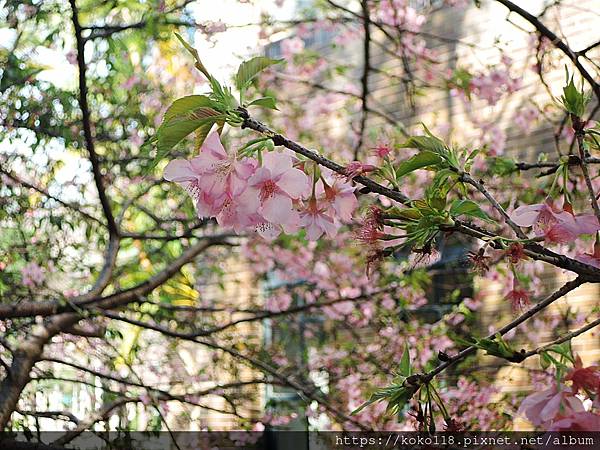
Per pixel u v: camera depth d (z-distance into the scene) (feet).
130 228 17.71
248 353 18.88
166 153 4.38
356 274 19.25
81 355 16.99
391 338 18.44
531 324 17.92
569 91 4.91
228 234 15.60
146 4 12.57
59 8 12.85
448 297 19.22
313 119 20.81
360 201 14.19
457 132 20.86
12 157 13.80
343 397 18.11
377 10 17.61
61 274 16.22
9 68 13.29
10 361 14.55
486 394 16.31
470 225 4.94
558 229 4.63
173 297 16.80
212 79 4.52
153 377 18.67
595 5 19.06
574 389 4.17
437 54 19.62
